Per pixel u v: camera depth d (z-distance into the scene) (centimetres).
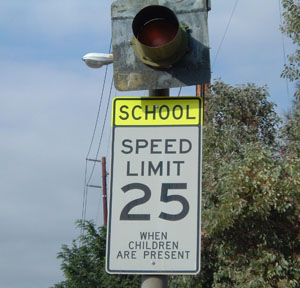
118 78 495
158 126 492
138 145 490
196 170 481
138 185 482
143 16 476
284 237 939
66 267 1572
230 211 891
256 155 906
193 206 474
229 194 896
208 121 1147
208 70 482
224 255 944
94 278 1550
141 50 490
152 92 500
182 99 494
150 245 470
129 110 497
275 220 943
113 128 495
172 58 482
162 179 482
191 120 490
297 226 943
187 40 484
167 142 488
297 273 921
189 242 468
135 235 473
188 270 463
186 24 488
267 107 1164
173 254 467
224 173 948
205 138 1052
